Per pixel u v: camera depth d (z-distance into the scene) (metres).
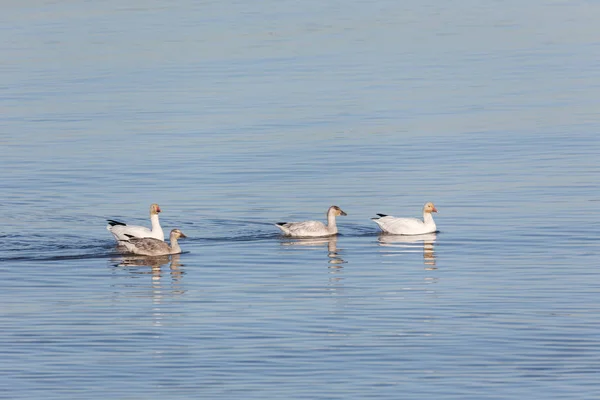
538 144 52.19
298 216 40.97
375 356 25.67
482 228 38.53
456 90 66.69
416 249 36.06
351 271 33.34
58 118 61.19
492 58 78.00
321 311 29.12
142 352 26.12
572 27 91.19
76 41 88.50
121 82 71.81
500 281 31.77
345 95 65.81
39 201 43.59
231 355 25.86
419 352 25.91
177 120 59.75
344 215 39.78
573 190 43.50
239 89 68.44
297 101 64.25
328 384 24.03
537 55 78.81
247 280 32.47
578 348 25.98
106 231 39.12
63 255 35.81
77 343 26.77
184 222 40.22
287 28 93.44
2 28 96.12
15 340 27.03
